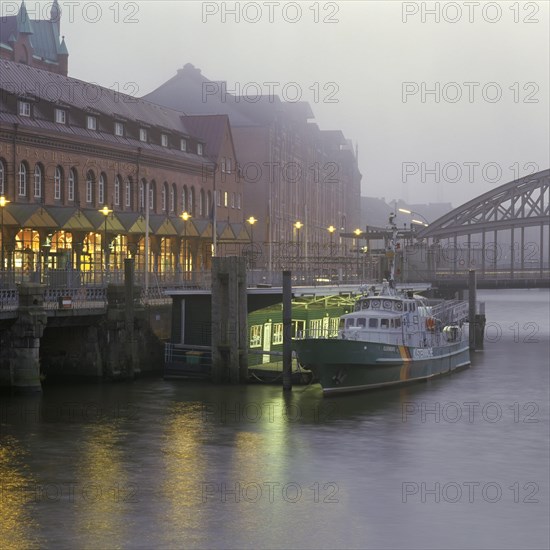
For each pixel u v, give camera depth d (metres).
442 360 64.25
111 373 58.03
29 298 52.06
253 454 41.25
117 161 88.00
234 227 103.00
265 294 60.25
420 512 33.91
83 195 82.94
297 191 144.75
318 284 82.81
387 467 39.53
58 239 78.25
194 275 82.69
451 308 71.19
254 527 32.16
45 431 44.72
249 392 55.41
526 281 114.31
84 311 56.41
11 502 34.31
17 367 52.53
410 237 116.56
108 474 37.91
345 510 34.00
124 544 30.47
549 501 35.25
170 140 99.81
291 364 56.62
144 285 69.69
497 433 45.81
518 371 67.31
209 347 59.94
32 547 30.11
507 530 32.25
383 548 30.56
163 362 62.59
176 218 93.56
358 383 56.09
